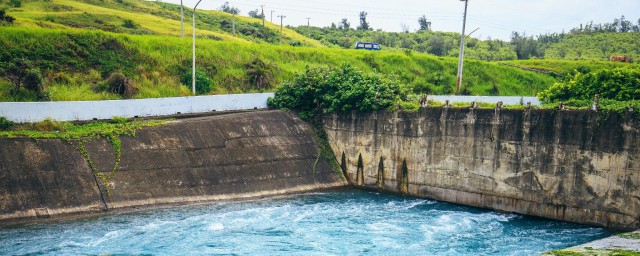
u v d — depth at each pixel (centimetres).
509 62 9000
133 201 3406
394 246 2994
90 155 3516
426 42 12962
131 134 3794
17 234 2866
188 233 3067
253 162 4112
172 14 10350
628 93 4122
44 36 5097
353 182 4509
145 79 5078
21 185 3148
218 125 4250
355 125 4491
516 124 3669
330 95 4609
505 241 3106
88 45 5250
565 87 4469
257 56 6184
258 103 4906
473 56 11669
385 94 4397
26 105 3681
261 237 3078
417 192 4172
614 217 3300
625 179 3247
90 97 4531
